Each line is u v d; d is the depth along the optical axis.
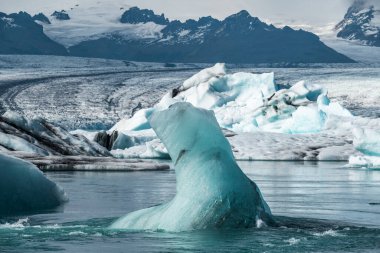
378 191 57.69
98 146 114.06
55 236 28.16
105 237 27.69
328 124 178.25
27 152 92.62
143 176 79.19
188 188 29.81
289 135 162.38
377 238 26.88
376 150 107.62
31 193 42.84
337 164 120.25
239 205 29.34
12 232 29.53
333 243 25.59
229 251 23.91
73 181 69.69
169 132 31.09
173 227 29.12
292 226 30.06
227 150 30.62
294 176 82.50
